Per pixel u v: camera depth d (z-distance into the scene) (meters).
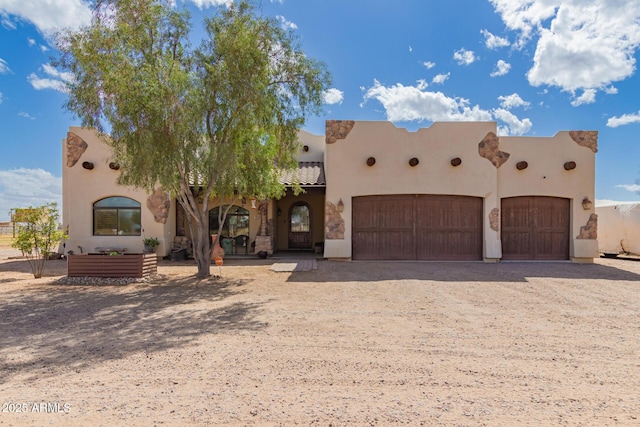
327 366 4.89
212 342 5.85
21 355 5.27
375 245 16.97
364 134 16.84
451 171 16.83
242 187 12.21
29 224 12.45
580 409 3.80
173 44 11.26
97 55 10.01
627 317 7.55
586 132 17.06
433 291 10.15
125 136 10.05
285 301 8.88
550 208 17.19
